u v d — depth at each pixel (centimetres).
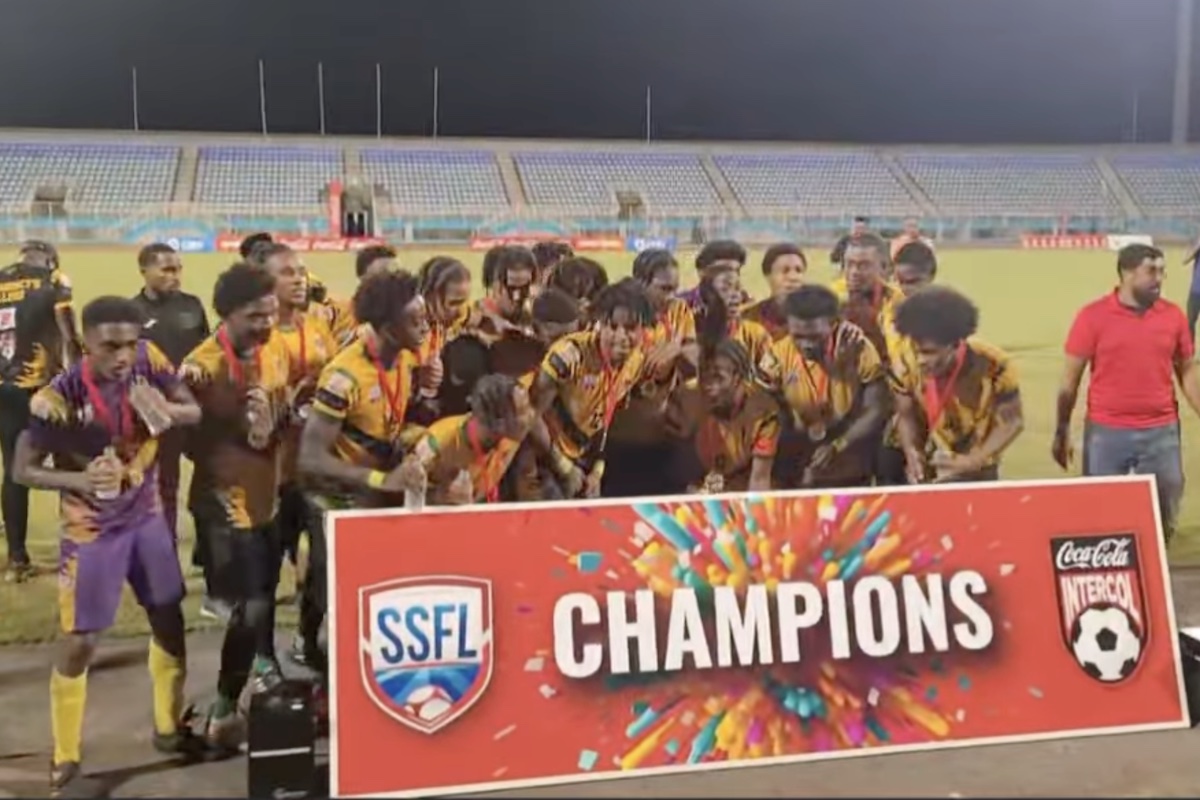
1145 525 362
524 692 318
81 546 320
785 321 386
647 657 326
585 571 327
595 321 372
